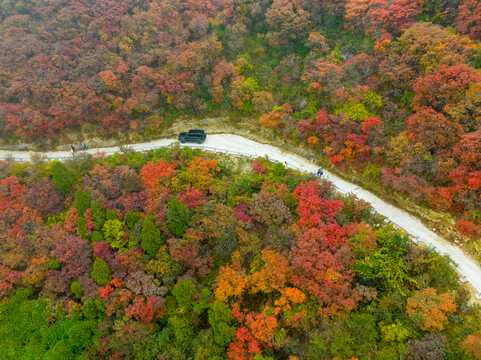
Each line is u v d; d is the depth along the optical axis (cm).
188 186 3444
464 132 2870
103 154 4219
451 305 2231
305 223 2888
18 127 4712
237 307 2639
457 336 2225
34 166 3903
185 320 2728
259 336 2350
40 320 2920
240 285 2664
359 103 3803
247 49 5400
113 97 4703
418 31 3559
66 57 4838
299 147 4231
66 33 5078
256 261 2981
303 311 2434
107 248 3019
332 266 2500
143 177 3638
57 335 2853
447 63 3198
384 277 2538
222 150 4453
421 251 2641
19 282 3169
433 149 3064
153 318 2767
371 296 2445
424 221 3094
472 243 2767
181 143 4741
